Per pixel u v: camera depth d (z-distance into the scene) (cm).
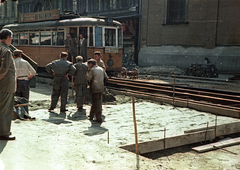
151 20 2741
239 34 2127
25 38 1827
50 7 4012
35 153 358
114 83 1365
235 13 2144
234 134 688
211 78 1842
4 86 394
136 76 1858
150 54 2733
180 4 2517
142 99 1025
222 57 2197
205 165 468
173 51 2550
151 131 590
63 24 1509
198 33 2366
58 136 448
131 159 359
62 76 764
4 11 2923
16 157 338
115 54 1502
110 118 713
